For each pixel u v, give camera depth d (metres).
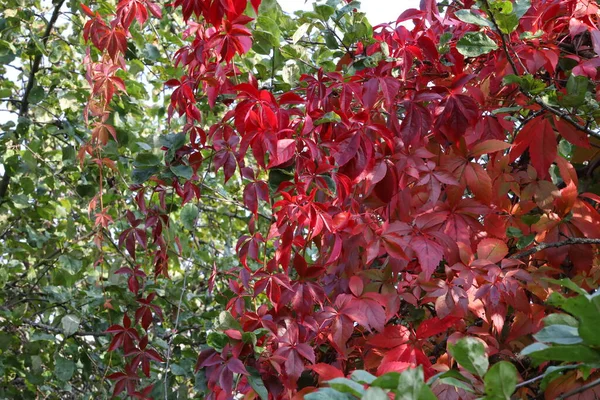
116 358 3.02
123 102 3.26
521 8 1.49
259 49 2.08
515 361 1.71
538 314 1.61
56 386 3.47
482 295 1.48
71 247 2.90
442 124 1.59
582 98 1.44
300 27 2.02
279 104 1.48
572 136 1.58
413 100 1.58
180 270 3.12
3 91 3.10
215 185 3.49
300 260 1.60
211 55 1.93
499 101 1.79
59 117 3.24
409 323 1.72
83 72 3.29
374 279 1.67
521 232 1.72
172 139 2.01
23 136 3.12
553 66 1.62
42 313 3.24
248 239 1.84
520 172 1.73
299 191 1.56
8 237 3.45
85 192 3.10
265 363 1.62
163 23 3.35
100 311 3.08
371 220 1.63
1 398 3.12
